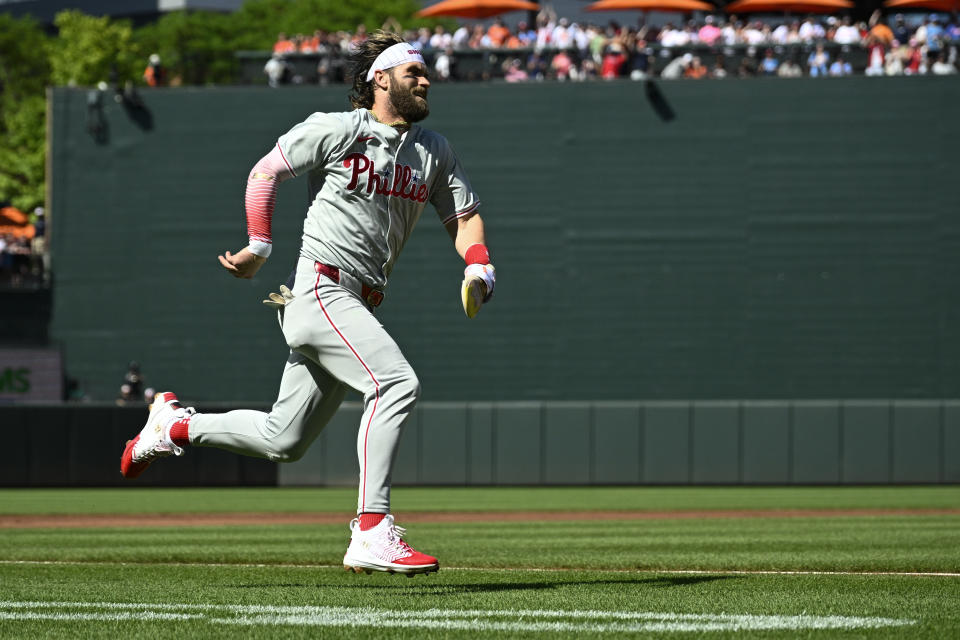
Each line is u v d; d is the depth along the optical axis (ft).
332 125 48.52
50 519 139.33
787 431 221.05
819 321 241.14
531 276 245.86
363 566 48.01
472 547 87.45
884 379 240.12
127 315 253.24
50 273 254.47
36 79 560.61
